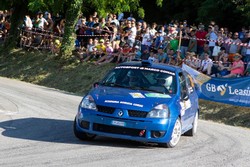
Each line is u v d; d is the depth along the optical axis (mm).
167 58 20281
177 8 33000
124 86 10984
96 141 10562
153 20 34062
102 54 23250
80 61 23781
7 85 20359
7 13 31188
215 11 27906
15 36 28156
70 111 14805
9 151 9062
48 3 25078
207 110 17500
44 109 14719
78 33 25000
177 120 10422
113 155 9289
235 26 28359
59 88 22266
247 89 17000
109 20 24281
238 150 10859
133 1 26156
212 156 9992
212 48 19984
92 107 10016
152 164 8812
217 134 13000
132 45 22172
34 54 26391
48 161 8453
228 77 17906
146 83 11016
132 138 9812
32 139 10344
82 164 8398
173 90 10961
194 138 12070
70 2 24547
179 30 21781
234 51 19438
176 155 9766
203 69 18953
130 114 9820
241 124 16391
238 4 26781
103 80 11344
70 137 10844
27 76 24344
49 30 26844
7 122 12109
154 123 9781
